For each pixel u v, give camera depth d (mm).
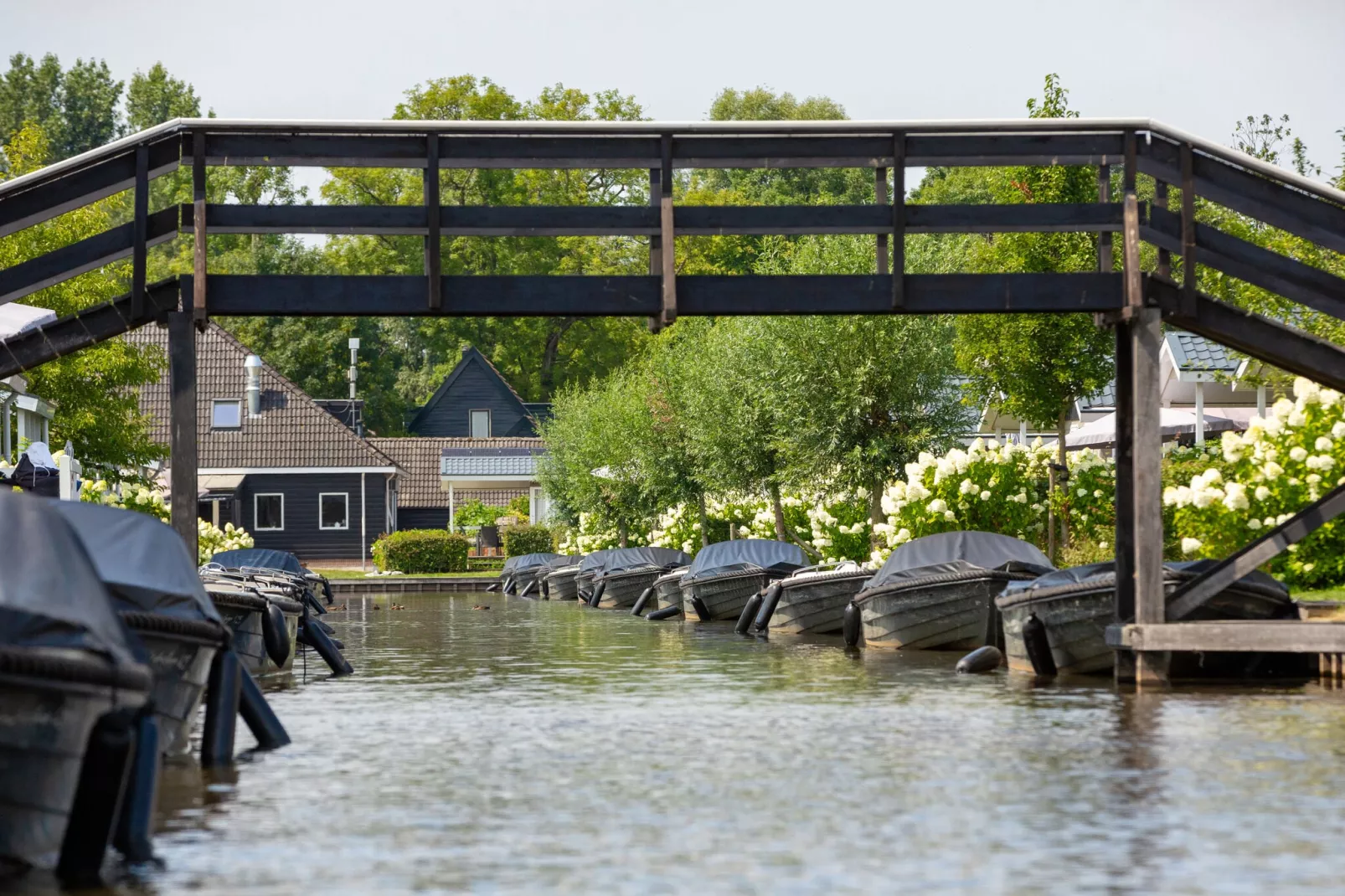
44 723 12953
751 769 19047
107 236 24844
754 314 25375
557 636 46312
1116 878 13125
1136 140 25844
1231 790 17031
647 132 25078
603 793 17422
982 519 43469
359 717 25109
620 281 25359
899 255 25391
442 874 13438
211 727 19766
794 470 52656
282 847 14641
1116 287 25906
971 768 18828
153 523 20156
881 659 34969
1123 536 27188
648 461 72438
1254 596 28219
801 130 25172
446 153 25250
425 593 84250
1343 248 25688
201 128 24562
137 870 13641
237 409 106438
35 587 13578
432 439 124875
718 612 52562
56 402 58969
